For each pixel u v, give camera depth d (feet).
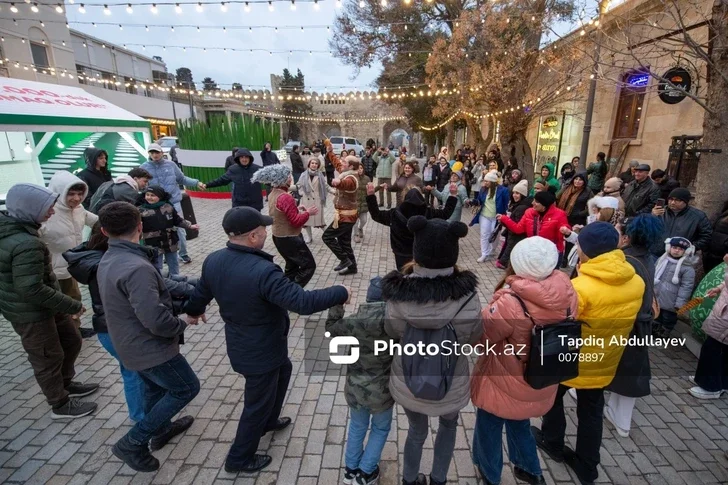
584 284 6.82
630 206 18.15
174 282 8.46
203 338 13.28
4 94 19.47
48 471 7.98
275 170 14.35
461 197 20.90
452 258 5.88
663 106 28.96
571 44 26.94
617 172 33.35
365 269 20.27
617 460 8.38
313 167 23.85
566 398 10.54
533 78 39.14
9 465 8.11
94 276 8.04
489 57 37.86
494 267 21.15
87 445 8.66
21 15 61.00
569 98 35.58
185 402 7.73
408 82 66.08
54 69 50.67
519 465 7.68
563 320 6.03
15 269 7.89
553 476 7.98
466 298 5.84
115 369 11.42
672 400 10.32
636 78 28.96
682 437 9.05
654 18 26.37
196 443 8.76
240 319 6.89
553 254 5.95
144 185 15.56
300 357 12.10
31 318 8.48
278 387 8.63
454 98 47.47
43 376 9.00
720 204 14.48
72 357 9.99
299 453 8.52
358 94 51.37
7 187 25.07
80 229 12.33
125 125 26.61
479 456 7.46
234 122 41.42
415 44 56.75
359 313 6.61
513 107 38.96
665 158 28.91
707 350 10.15
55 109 21.40
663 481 7.89
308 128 151.84
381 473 8.04
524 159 42.75
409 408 6.22
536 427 9.20
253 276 6.61
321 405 10.03
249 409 7.49
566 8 32.30
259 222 6.89
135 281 6.75
